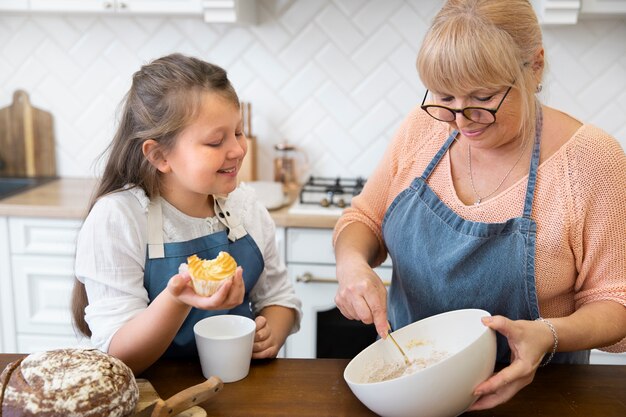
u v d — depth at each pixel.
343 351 2.29
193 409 0.94
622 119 2.45
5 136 2.69
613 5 2.13
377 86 2.54
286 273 1.38
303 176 2.66
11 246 2.25
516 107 1.00
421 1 2.45
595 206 1.08
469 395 0.91
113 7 2.26
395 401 0.89
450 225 1.18
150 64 1.16
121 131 1.17
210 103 1.06
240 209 1.28
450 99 1.01
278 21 2.52
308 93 2.58
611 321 1.04
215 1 2.19
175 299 0.98
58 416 0.82
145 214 1.17
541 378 1.06
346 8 2.48
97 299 1.12
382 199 1.34
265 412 0.96
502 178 1.16
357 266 1.18
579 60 2.42
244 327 1.11
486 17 0.94
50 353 0.90
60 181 2.65
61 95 2.65
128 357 1.02
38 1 2.28
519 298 1.15
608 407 0.98
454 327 1.09
